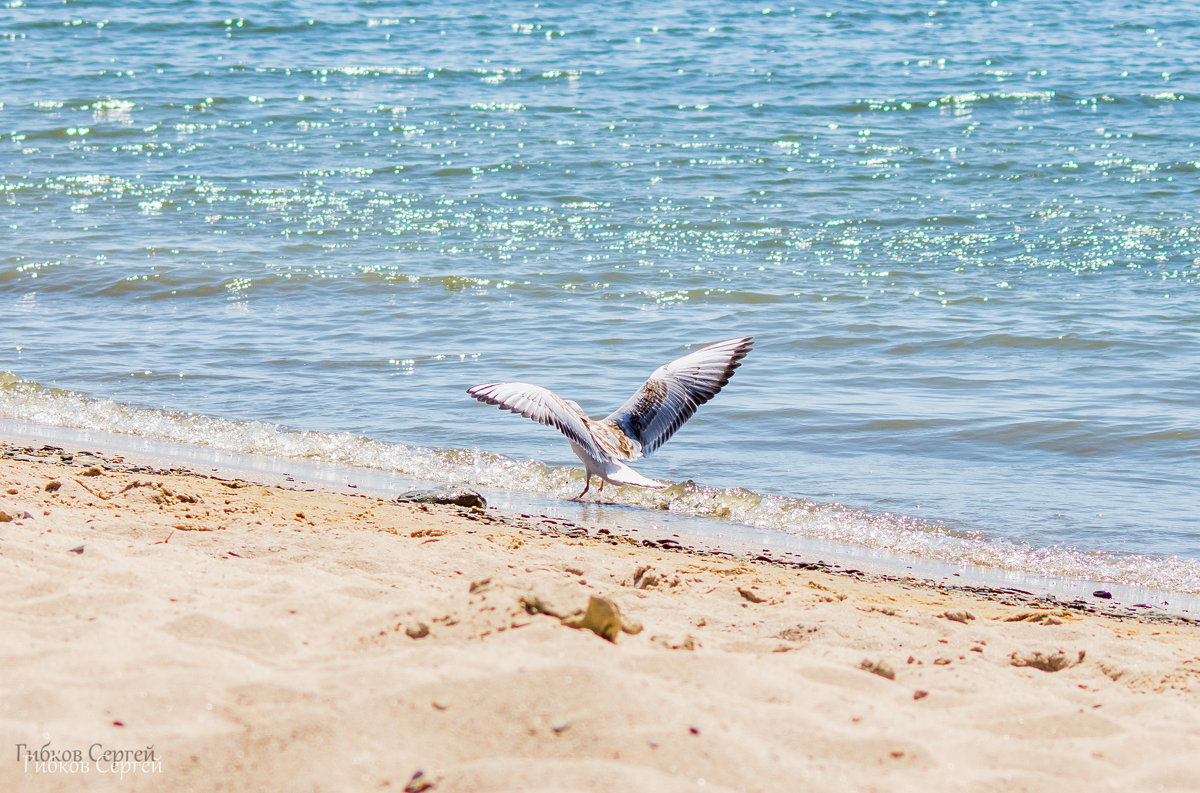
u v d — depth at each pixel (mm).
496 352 16953
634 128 35781
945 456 12797
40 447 11883
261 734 4164
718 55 49438
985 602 8523
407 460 12508
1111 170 29906
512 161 31578
